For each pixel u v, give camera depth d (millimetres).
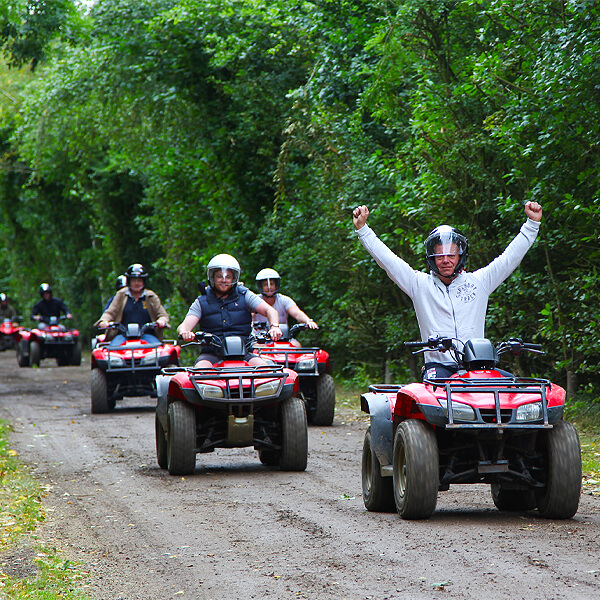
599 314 40469
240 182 83938
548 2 40531
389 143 64688
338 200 61188
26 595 18562
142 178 113688
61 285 145125
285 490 30125
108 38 85250
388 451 25562
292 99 77312
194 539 23422
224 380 32906
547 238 42812
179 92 84125
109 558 21828
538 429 22984
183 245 92438
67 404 62312
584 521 23656
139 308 58562
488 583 18094
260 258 83375
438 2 49375
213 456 39125
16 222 155750
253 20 77312
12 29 74562
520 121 42031
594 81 38188
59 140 103250
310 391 49219
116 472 34719
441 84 48250
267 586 18828
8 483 32094
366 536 22750
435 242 24328
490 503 27250
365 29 62031
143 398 67562
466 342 24078
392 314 60812
